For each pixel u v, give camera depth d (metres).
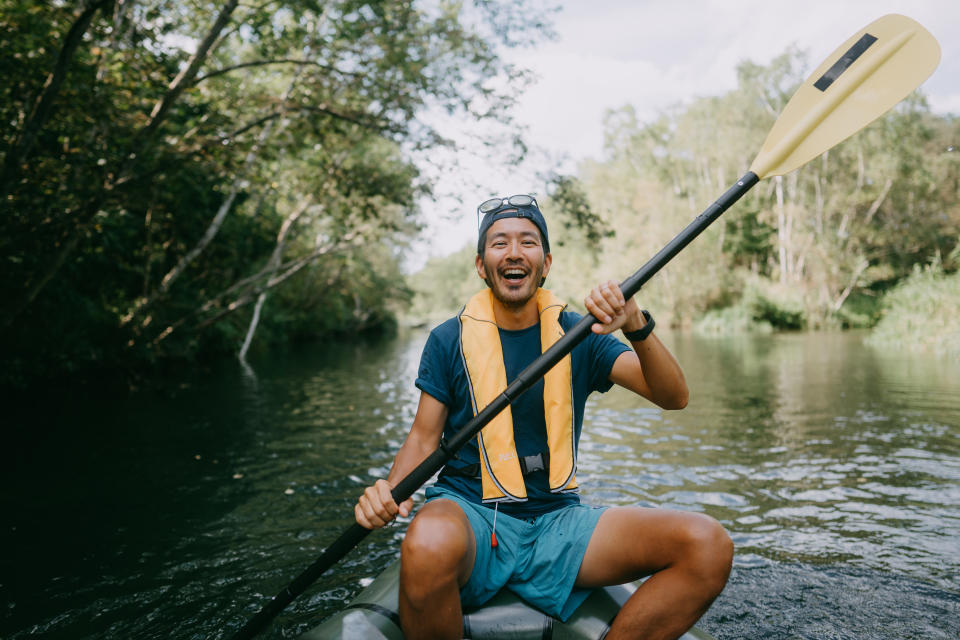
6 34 5.58
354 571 2.60
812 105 1.90
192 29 8.58
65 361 8.84
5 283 7.24
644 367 1.68
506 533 1.70
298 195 13.89
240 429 5.93
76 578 2.60
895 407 6.44
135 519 3.34
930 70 1.82
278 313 21.89
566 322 1.87
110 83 6.46
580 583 1.66
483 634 1.64
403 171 10.94
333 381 10.43
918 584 2.40
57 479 4.16
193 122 8.00
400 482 1.60
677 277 29.48
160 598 2.40
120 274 11.03
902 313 15.77
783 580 2.44
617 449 4.73
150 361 10.75
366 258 27.72
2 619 2.26
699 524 1.48
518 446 1.76
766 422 5.76
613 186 35.47
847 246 30.11
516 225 1.78
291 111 8.95
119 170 7.21
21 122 6.42
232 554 2.83
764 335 24.11
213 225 10.66
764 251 33.78
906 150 30.97
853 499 3.45
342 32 7.97
